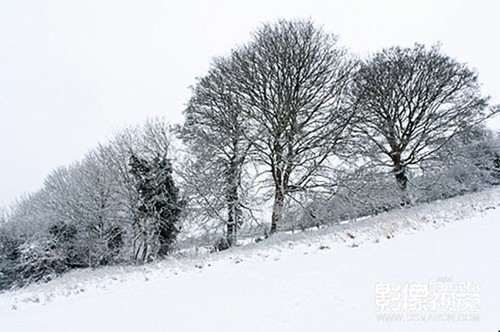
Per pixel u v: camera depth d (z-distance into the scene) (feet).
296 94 66.39
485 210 37.01
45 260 86.94
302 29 69.00
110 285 35.40
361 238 33.65
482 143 86.58
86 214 98.12
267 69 66.90
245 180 64.64
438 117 77.00
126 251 92.17
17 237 93.76
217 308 18.52
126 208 95.50
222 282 25.07
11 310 32.17
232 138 65.51
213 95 69.82
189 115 72.74
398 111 80.12
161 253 80.48
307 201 62.49
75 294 34.37
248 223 64.59
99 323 19.52
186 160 74.90
